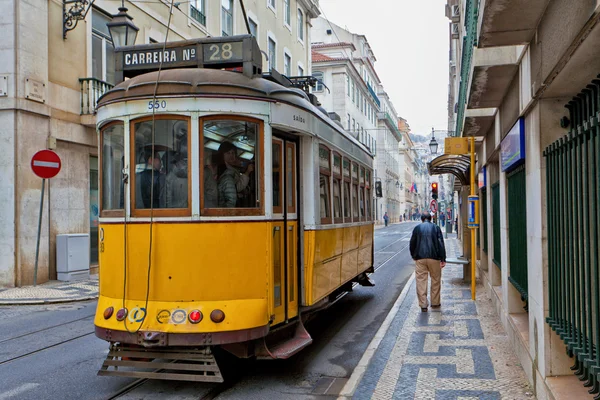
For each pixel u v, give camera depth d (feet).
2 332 28.53
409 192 360.48
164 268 18.16
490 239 35.24
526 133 18.92
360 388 18.43
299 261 22.12
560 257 14.64
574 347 13.09
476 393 17.40
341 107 161.89
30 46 45.68
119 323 18.16
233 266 18.45
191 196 18.28
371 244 39.96
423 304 31.86
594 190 11.62
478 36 17.56
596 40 11.80
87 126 52.44
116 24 43.04
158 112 18.57
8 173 44.45
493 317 29.60
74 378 20.45
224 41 20.31
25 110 45.06
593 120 11.39
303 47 120.16
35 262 44.11
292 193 21.71
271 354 18.81
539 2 14.71
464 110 31.30
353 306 37.58
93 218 53.98
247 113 19.03
